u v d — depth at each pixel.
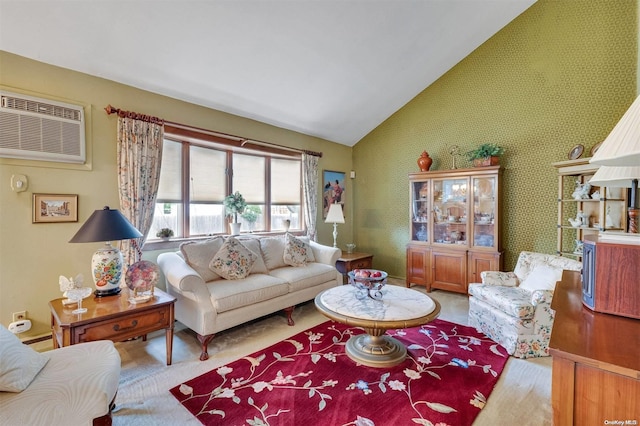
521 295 2.62
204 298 2.49
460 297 4.03
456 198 4.12
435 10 3.11
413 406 1.78
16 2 1.95
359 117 4.73
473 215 3.89
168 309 2.23
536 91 3.60
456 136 4.29
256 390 1.95
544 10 3.51
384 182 5.15
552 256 2.93
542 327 2.39
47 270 2.43
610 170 1.48
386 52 3.46
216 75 3.02
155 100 3.04
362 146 5.45
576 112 3.34
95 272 2.26
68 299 2.11
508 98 3.82
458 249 3.96
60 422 1.17
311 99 3.89
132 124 2.81
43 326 2.41
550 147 3.52
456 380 2.05
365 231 5.46
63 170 2.49
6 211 2.24
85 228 2.07
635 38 2.97
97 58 2.49
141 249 2.87
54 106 2.41
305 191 4.66
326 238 5.14
